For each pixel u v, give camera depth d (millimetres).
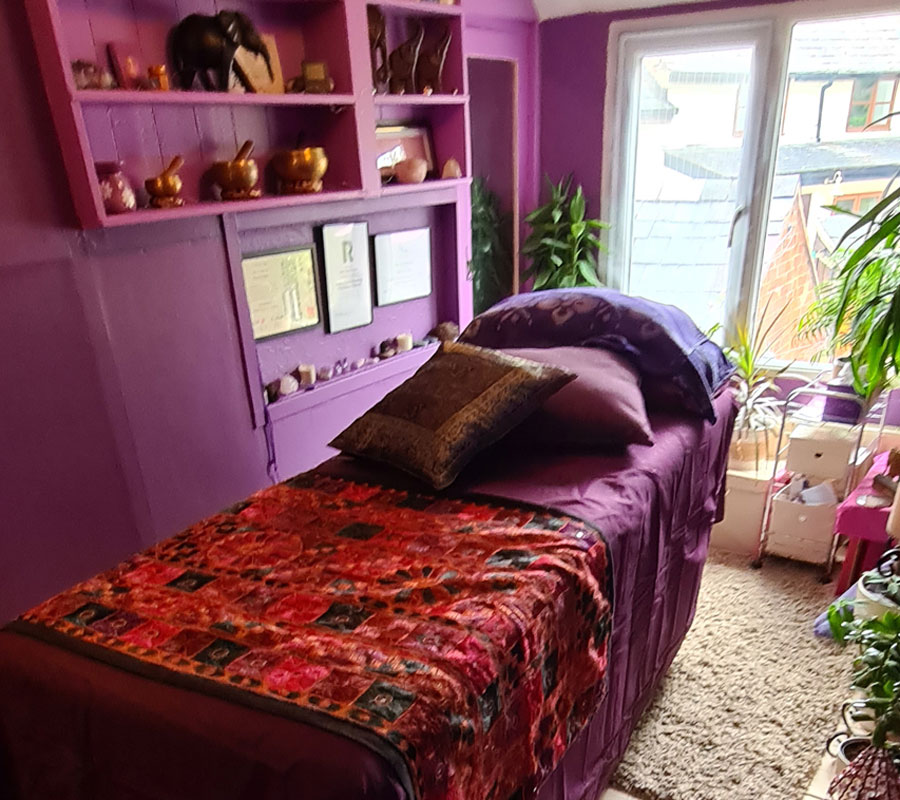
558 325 2059
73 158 1614
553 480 1588
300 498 1559
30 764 1109
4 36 1508
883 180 2846
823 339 3037
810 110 2881
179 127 1929
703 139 3078
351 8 2146
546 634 1181
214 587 1224
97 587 1241
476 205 3213
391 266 2705
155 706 947
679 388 1921
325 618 1118
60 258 1671
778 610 2373
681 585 1953
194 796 941
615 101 3154
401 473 1646
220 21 1864
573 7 3088
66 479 1763
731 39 2875
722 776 1744
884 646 1526
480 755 1009
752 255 3072
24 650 1077
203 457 2094
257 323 2234
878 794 1409
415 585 1204
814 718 1897
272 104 2076
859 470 2566
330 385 2463
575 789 1511
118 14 1742
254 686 959
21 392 1646
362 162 2285
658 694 2020
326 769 835
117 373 1831
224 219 2016
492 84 3100
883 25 2682
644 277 3408
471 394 1661
